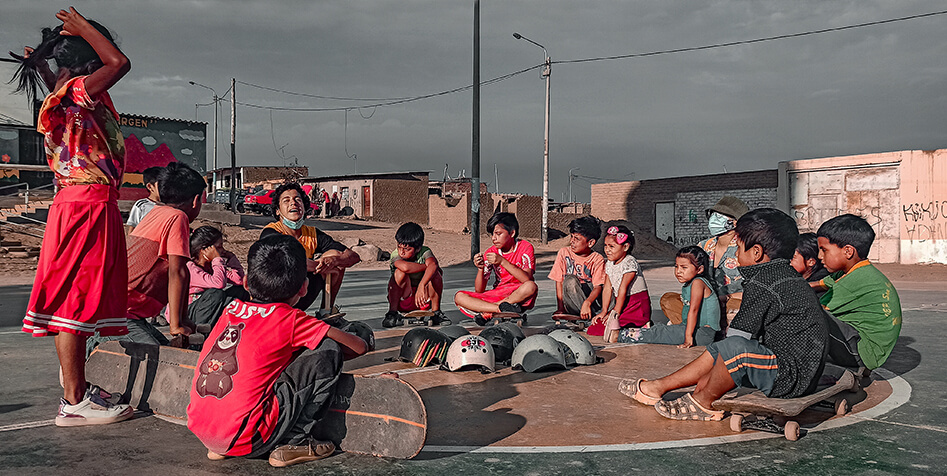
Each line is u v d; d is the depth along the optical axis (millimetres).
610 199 37250
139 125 32156
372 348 5855
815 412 3930
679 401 3779
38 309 3486
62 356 3557
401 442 2975
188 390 3688
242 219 31484
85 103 3516
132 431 3531
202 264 6992
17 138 29359
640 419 3770
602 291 7344
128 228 5582
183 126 33562
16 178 29312
